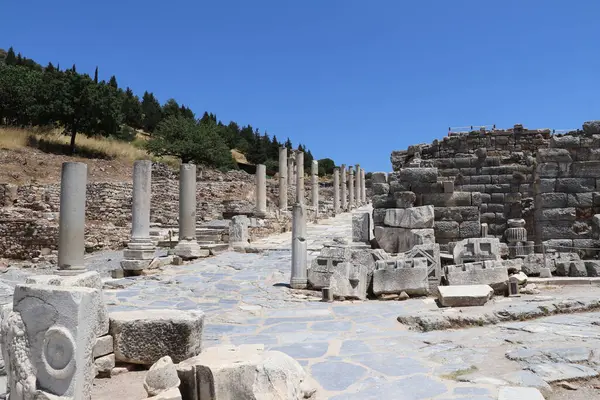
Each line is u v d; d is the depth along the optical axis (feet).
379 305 34.50
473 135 79.56
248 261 55.77
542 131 77.71
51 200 102.37
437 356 21.53
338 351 22.93
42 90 147.13
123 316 20.48
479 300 31.65
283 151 106.22
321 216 115.03
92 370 15.24
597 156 50.31
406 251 43.98
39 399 14.42
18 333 14.99
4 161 120.16
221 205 108.37
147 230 49.62
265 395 15.66
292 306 34.71
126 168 147.33
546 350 21.07
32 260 78.69
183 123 188.44
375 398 17.03
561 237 50.06
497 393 16.81
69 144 147.33
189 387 16.51
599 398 16.72
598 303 29.84
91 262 69.26
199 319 20.70
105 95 156.25
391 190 50.70
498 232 72.64
